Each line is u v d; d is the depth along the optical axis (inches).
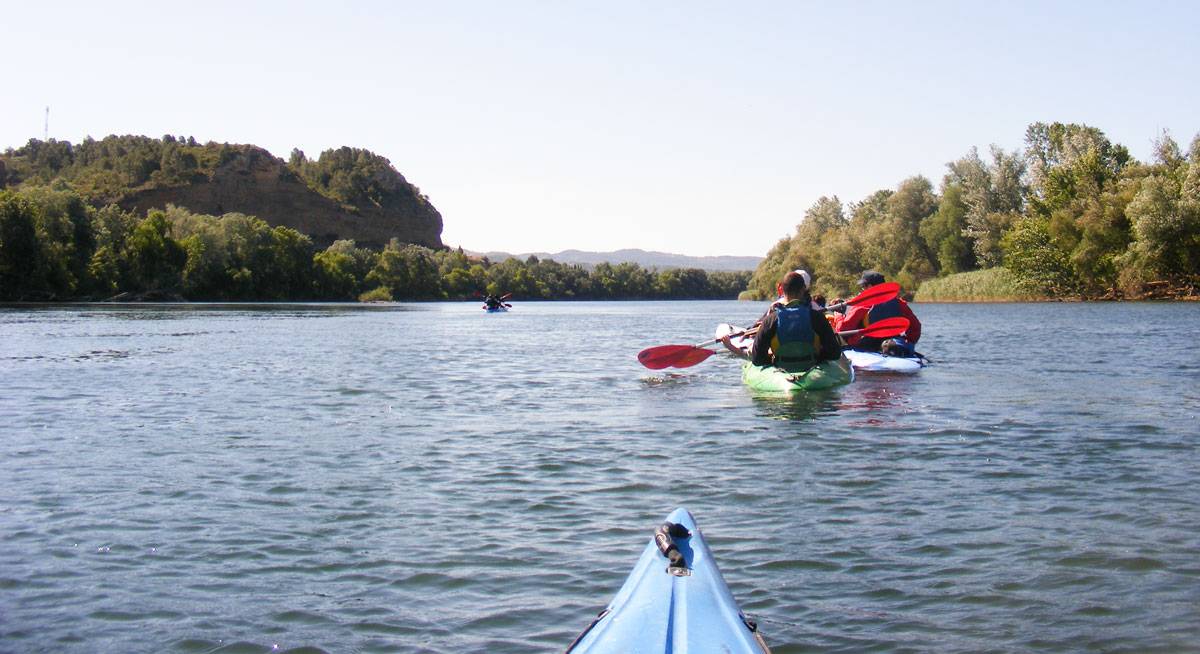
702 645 147.0
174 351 888.9
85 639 179.2
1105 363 663.1
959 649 170.2
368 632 181.5
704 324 1616.6
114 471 318.0
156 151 6742.1
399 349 923.4
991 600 192.7
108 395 529.3
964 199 2733.8
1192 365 645.9
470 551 228.2
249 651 173.9
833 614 186.4
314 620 187.5
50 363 748.6
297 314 2151.8
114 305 2689.5
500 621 185.5
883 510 259.9
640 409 455.2
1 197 2849.4
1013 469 309.4
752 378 526.3
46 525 252.5
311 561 222.2
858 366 599.2
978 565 213.3
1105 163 2514.8
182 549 231.8
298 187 7091.5
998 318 1467.8
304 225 7012.8
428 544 234.2
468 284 5275.6
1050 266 2338.8
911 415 422.3
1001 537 233.8
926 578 205.6
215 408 474.0
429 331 1326.3
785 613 187.2
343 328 1427.2
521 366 708.7
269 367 713.6
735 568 213.3
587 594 198.8
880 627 179.9
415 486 294.5
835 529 242.4
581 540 236.1
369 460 335.6
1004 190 2709.2
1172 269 2128.4
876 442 358.9
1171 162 2311.8
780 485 290.2
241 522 255.0
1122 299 2225.6
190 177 6560.0
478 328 1446.9
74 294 3048.7
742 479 299.1
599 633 153.9
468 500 276.5
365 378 622.8
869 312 631.2
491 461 331.9
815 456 333.7
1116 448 342.6
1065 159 2529.5
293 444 368.2
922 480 295.3
